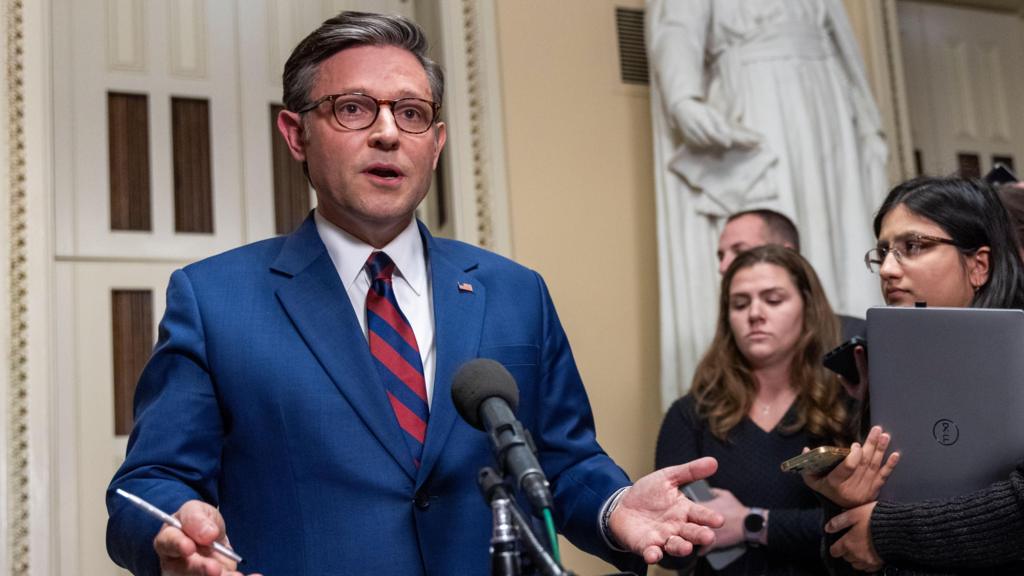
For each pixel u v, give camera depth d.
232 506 1.61
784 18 3.93
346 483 1.58
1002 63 5.41
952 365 1.81
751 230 3.36
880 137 4.02
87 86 3.67
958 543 1.76
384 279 1.74
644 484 1.55
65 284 3.54
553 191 4.03
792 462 1.87
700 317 3.81
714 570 2.57
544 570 1.14
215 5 3.89
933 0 5.29
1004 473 1.77
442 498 1.61
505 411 1.25
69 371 3.51
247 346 1.63
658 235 3.95
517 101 4.05
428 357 1.72
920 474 1.83
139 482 1.53
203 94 3.82
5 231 3.33
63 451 3.46
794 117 3.83
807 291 2.78
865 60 4.63
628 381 4.00
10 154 3.37
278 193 3.88
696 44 3.91
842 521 1.89
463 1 4.03
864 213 3.85
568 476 1.73
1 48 3.40
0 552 3.22
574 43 4.17
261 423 1.60
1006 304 1.99
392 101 1.69
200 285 1.69
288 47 3.97
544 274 3.96
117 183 3.67
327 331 1.66
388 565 1.55
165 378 1.63
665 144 3.96
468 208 3.92
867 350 1.91
